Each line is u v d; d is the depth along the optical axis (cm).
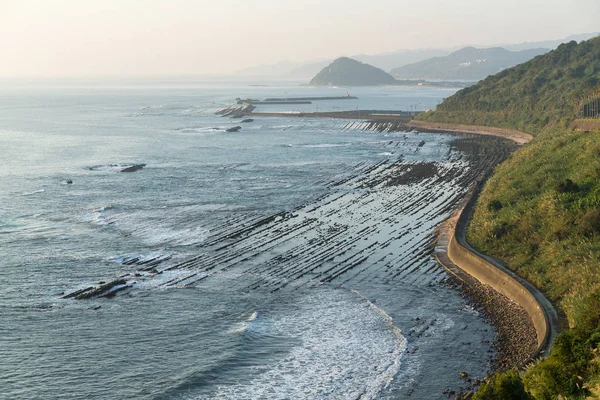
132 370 4197
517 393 2811
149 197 9712
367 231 7762
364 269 6294
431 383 3975
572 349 3288
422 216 8500
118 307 5281
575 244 5534
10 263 6378
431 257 6625
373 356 4375
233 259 6625
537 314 4650
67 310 5206
